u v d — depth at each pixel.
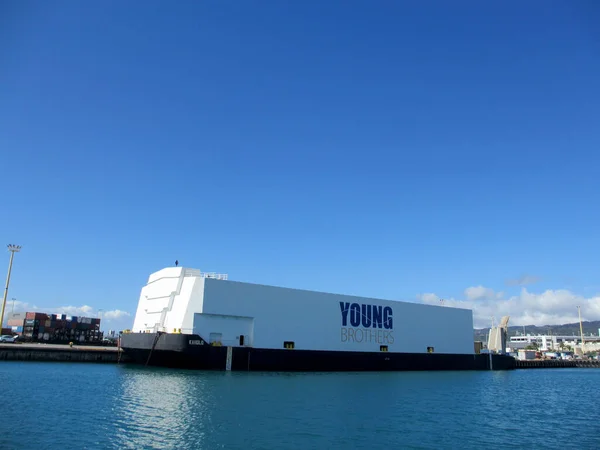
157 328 56.34
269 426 24.42
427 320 76.94
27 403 28.22
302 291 61.69
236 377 46.91
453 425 27.28
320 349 61.75
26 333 126.06
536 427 27.72
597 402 40.72
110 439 20.56
